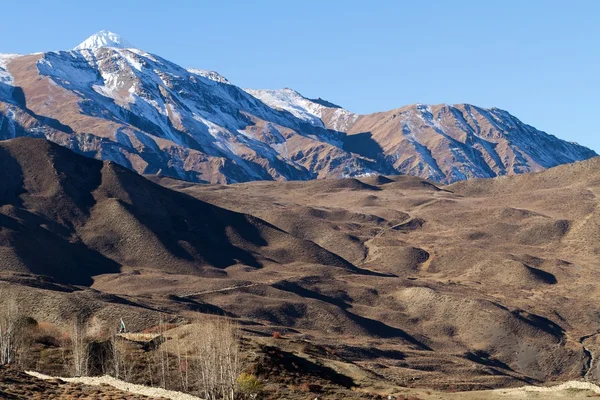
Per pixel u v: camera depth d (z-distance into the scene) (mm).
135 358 91438
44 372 87062
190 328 98938
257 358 91250
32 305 145875
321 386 88688
